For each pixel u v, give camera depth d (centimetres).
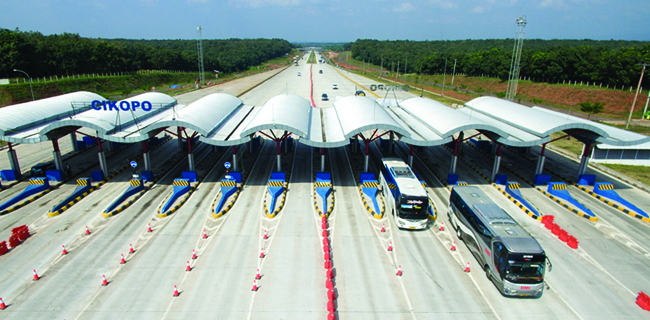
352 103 4728
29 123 3797
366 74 16538
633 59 9088
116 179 3712
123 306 1919
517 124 3978
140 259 2348
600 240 2683
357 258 2408
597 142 3475
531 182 3816
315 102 8238
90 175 3812
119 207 3028
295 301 1980
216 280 2144
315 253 2450
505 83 11944
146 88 11006
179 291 2044
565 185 3522
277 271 2241
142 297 1991
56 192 3369
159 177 3788
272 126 3353
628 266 2367
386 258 2414
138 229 2728
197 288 2072
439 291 2094
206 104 4578
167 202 3088
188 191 3400
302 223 2856
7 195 3284
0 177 3641
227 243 2552
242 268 2267
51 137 3450
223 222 2855
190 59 15375
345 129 3675
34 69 9469
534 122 3769
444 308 1955
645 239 2709
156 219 2888
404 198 2695
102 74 11381
